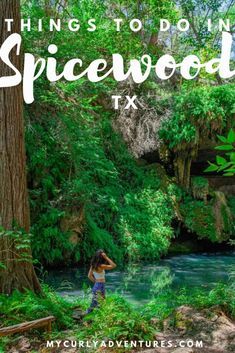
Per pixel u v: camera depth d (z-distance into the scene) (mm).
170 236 16078
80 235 13727
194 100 16578
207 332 5102
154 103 16953
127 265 14086
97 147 14875
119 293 10172
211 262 14688
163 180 17234
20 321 5266
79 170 13859
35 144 13180
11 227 6098
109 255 14109
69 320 5781
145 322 5176
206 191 17484
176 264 14320
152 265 14141
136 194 16469
